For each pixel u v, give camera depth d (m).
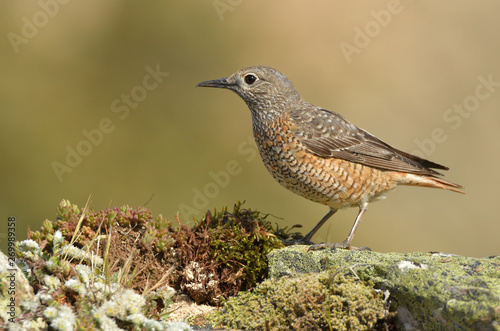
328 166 7.72
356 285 5.64
